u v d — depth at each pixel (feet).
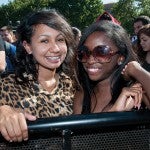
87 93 2.80
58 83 2.85
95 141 1.87
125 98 2.37
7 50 6.25
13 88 2.57
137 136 1.94
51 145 1.81
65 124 1.79
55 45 2.74
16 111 1.82
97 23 2.68
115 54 2.65
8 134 1.72
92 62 2.65
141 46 5.87
